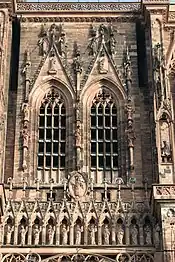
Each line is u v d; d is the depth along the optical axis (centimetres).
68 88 9919
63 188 9138
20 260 8538
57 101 9894
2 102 9450
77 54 10169
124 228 8750
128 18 10538
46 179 9356
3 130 9338
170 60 10200
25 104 9762
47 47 10256
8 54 10081
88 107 9838
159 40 9981
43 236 8675
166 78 9588
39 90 9956
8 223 8788
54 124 9744
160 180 8844
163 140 9156
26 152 9431
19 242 8650
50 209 8862
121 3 10606
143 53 10344
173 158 9019
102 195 9106
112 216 8819
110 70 10075
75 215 8812
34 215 8831
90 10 10519
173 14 10500
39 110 9844
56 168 9419
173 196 8588
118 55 10219
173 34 10375
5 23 10138
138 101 9875
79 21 10500
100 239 8669
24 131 9550
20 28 10431
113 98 9925
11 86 10062
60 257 8562
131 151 9444
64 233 8694
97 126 9725
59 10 10512
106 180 9344
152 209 8794
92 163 9475
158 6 10262
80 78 10000
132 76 10056
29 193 9106
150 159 9450
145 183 9225
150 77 9838
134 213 8856
